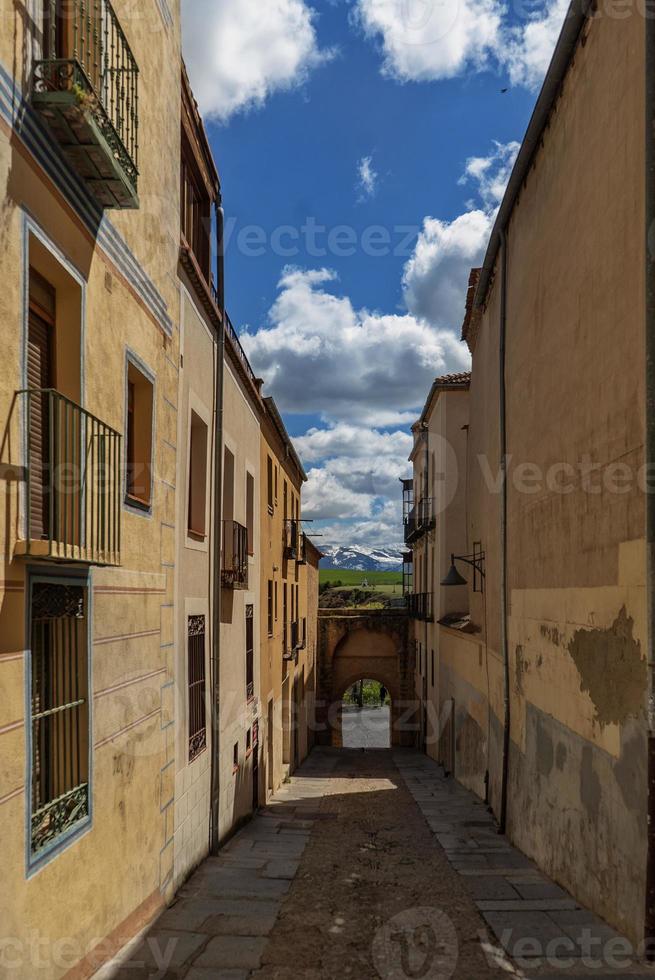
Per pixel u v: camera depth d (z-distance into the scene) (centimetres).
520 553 1116
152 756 752
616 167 690
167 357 832
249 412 1494
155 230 782
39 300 554
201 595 1008
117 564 610
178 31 880
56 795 547
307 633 2891
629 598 644
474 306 1560
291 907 768
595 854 722
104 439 600
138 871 697
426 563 2670
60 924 521
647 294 604
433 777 2098
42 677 531
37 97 489
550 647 925
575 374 823
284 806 1617
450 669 2083
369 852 1073
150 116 763
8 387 457
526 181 1084
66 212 548
